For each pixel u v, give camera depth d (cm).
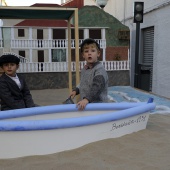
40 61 1027
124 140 341
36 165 267
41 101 763
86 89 344
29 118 360
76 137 310
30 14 667
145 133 377
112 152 303
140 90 929
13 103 355
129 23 1300
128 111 352
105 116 327
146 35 1191
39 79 1029
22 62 1015
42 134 290
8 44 1002
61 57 1040
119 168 265
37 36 1020
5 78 357
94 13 1066
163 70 1023
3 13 651
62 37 1037
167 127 435
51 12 643
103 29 1070
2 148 283
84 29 1057
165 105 664
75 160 279
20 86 368
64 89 1016
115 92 895
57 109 370
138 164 275
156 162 283
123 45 1088
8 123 277
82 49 344
